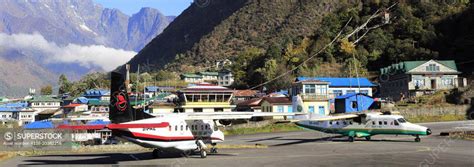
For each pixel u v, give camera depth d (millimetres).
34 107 119938
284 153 29156
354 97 70500
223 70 145625
